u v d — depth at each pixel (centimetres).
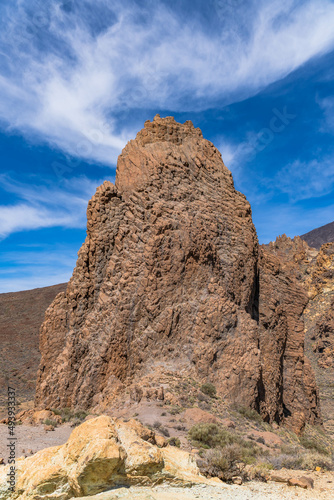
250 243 3494
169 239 3128
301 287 4047
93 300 3159
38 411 2608
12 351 8775
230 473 1125
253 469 1229
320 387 7312
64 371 2845
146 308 2956
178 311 2953
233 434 1934
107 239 3253
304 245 14875
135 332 2912
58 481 842
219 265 3269
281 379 3525
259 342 3353
